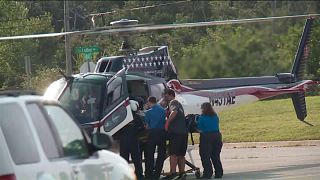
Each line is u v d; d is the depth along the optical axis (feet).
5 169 108.27
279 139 343.87
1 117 110.73
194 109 252.42
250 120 401.70
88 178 114.42
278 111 427.74
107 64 250.16
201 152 218.59
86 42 460.55
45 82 411.75
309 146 322.34
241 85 270.67
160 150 218.59
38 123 110.73
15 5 537.65
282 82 284.00
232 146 339.77
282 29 449.06
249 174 227.81
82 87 222.07
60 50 586.04
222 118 413.59
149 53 252.42
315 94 463.83
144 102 230.48
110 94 219.00
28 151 108.99
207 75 327.47
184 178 219.41
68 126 116.37
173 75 254.88
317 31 503.61
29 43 528.22
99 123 216.54
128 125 214.28
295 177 214.90
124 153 213.25
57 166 109.81
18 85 444.14
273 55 416.87
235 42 366.43
